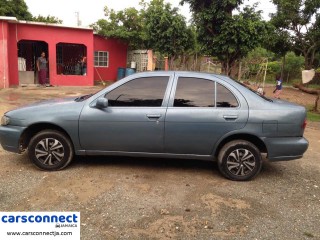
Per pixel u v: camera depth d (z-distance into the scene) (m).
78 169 5.10
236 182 4.89
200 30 13.24
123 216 3.71
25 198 4.04
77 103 5.00
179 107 4.84
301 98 18.88
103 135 4.89
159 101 4.88
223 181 4.89
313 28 24.59
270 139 4.79
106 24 21.94
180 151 4.93
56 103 5.12
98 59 22.42
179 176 5.01
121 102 4.92
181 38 17.88
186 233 3.42
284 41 25.14
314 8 23.78
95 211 3.79
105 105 4.80
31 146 4.93
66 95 14.31
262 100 4.91
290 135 4.81
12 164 5.23
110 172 5.03
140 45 23.00
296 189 4.73
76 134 4.91
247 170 4.90
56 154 4.96
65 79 18.73
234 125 4.77
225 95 4.89
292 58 31.75
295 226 3.67
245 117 4.76
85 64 19.58
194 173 5.17
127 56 23.75
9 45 16.86
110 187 4.46
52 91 15.63
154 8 18.20
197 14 12.88
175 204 4.05
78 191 4.30
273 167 5.70
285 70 31.59
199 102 4.87
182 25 17.81
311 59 25.67
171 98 4.88
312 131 9.41
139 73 5.05
